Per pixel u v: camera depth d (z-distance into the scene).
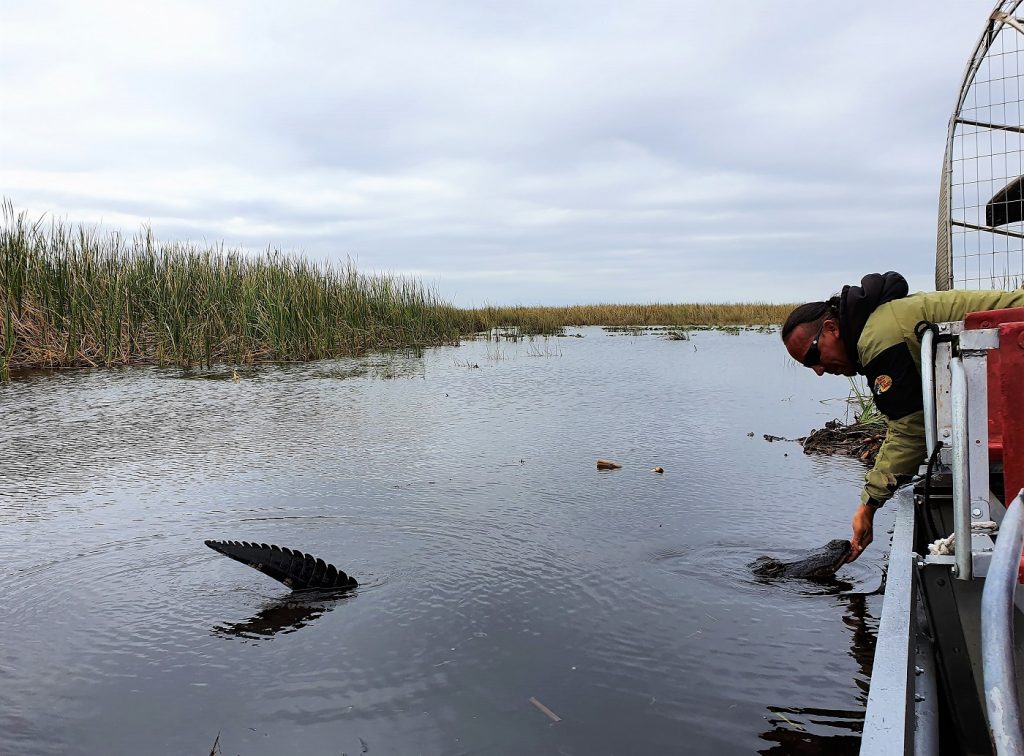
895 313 2.88
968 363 2.01
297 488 5.86
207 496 5.65
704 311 37.38
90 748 2.54
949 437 2.35
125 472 6.39
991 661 1.37
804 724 2.60
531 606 3.63
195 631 3.42
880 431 7.44
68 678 3.01
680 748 2.47
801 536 4.66
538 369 14.39
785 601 3.66
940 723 2.18
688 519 5.02
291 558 3.82
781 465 6.61
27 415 9.05
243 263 17.44
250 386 11.63
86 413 9.21
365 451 7.21
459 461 6.79
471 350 18.84
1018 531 1.42
